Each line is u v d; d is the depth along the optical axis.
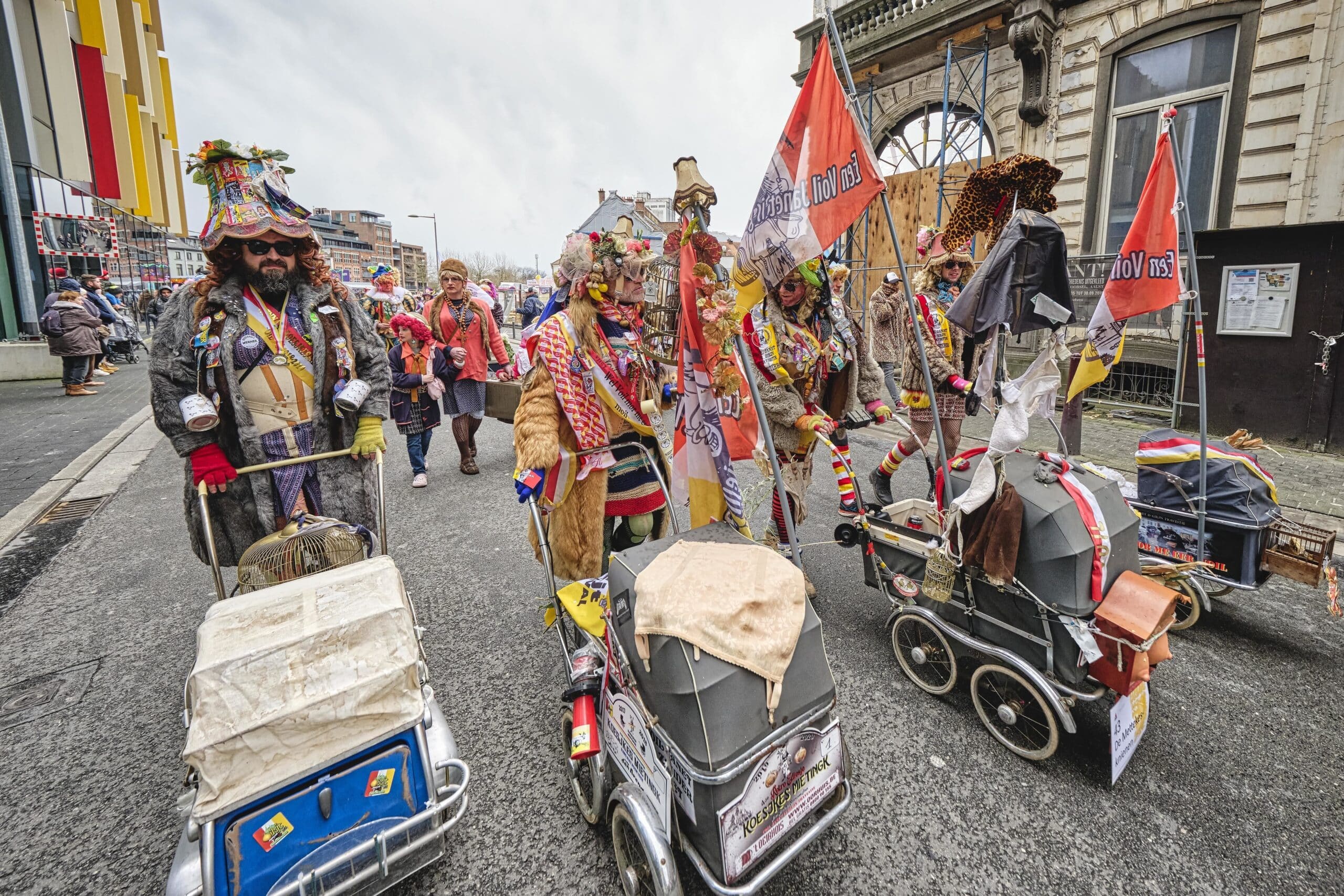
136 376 13.01
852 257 11.30
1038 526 2.22
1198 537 3.06
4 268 12.68
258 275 2.36
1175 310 7.05
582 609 2.12
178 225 31.14
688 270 2.18
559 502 2.40
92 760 2.40
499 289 19.58
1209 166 7.62
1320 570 2.82
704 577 1.71
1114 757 2.11
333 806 1.61
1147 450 3.22
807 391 3.31
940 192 9.24
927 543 2.66
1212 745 2.40
